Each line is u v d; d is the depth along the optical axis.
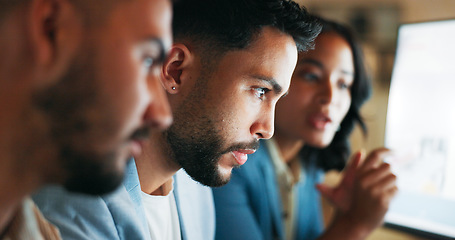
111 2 0.26
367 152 1.25
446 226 1.01
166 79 0.52
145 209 0.61
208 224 0.78
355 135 1.27
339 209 0.90
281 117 0.92
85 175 0.27
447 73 1.04
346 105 0.95
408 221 1.07
